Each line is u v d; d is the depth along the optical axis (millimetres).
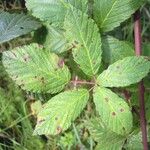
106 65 192
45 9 182
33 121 364
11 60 169
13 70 169
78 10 168
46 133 163
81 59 170
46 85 170
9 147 358
